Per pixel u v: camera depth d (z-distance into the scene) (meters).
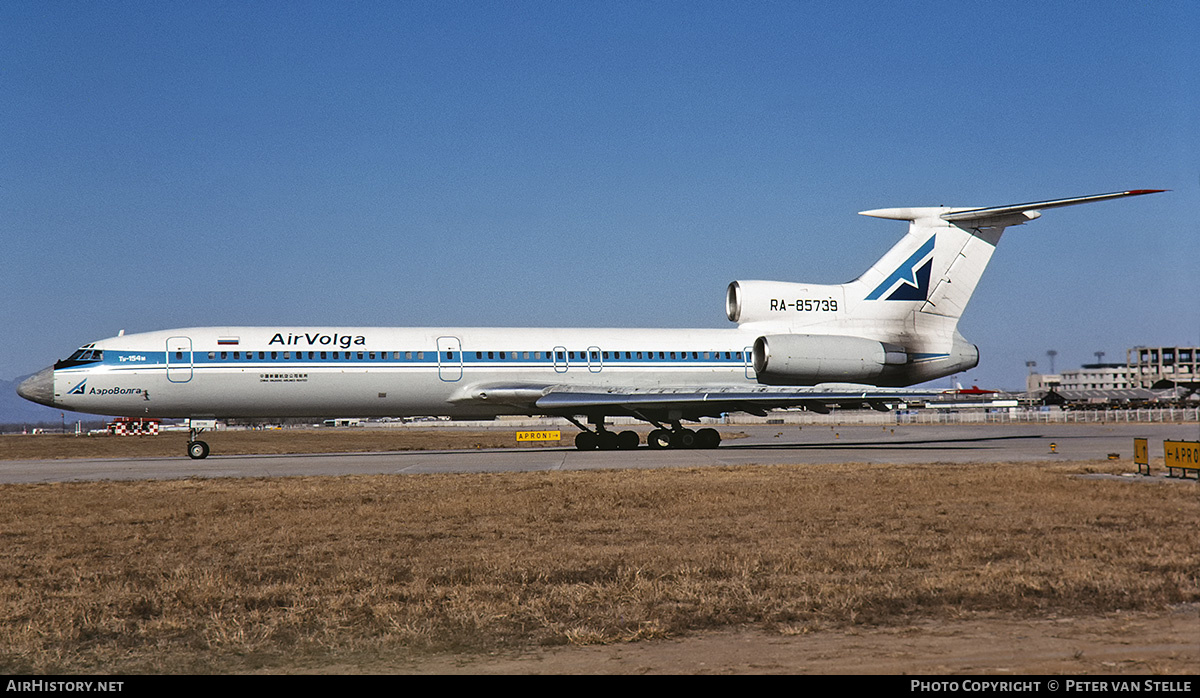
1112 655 8.02
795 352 37.06
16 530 16.42
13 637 9.29
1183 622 9.09
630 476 25.05
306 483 24.42
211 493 22.17
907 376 39.06
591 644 8.81
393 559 13.13
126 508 19.28
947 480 22.42
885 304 39.19
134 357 34.16
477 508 18.31
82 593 11.27
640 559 12.66
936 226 39.16
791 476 24.31
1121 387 176.12
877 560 12.20
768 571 11.83
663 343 39.03
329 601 10.64
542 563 12.56
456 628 9.40
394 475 26.55
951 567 11.86
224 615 10.09
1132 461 28.19
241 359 34.81
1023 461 29.27
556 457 34.16
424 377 36.19
